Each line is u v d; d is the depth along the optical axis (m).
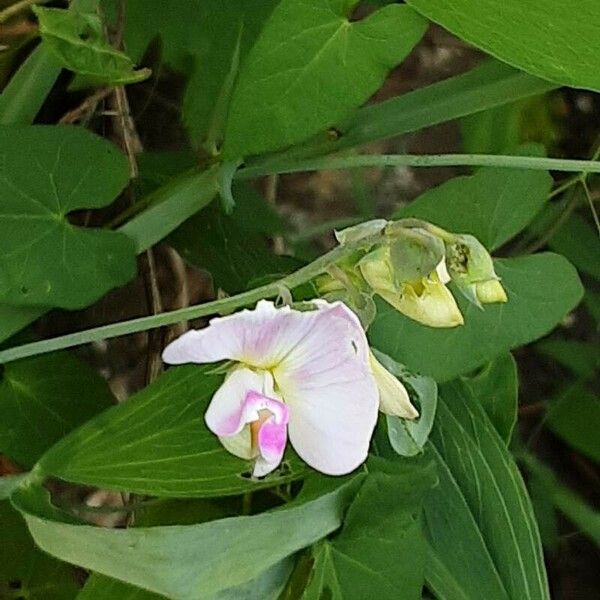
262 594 0.21
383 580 0.22
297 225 0.34
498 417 0.25
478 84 0.23
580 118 0.35
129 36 0.26
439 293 0.19
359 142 0.23
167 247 0.28
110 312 0.28
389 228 0.19
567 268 0.24
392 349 0.22
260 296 0.19
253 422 0.19
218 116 0.24
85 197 0.22
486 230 0.23
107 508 0.22
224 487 0.21
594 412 0.33
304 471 0.21
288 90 0.21
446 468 0.24
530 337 0.23
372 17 0.21
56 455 0.21
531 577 0.23
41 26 0.21
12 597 0.24
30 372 0.24
